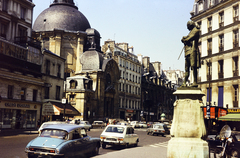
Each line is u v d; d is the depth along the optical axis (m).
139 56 95.88
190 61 11.36
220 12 33.50
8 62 34.56
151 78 94.38
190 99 10.66
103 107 67.25
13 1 38.59
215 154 13.29
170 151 10.26
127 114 78.38
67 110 45.44
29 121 38.84
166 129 39.56
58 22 72.00
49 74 44.50
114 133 18.62
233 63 31.19
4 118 33.81
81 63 69.50
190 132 10.41
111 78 71.69
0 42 33.06
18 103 36.12
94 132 35.88
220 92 32.44
